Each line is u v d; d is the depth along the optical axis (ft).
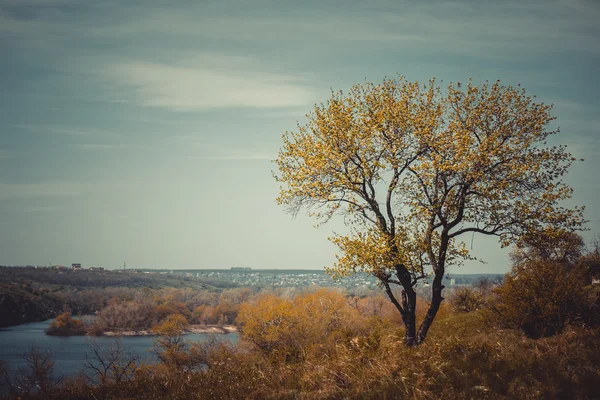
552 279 68.33
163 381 48.57
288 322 174.91
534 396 33.04
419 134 65.21
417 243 64.69
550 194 62.18
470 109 68.44
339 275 64.08
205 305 512.22
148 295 561.43
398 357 43.01
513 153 64.49
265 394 39.93
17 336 380.37
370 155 68.08
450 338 48.44
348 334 62.44
